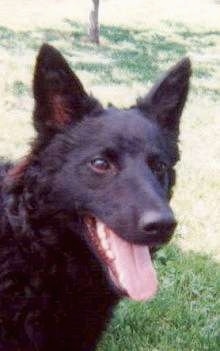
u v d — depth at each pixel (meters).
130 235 0.86
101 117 0.92
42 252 0.89
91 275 0.91
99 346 1.07
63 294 0.91
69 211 0.88
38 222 0.88
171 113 0.97
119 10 5.09
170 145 0.96
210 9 5.54
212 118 2.53
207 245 1.41
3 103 2.22
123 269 0.89
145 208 0.86
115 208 0.87
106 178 0.89
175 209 1.55
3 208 0.90
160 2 5.48
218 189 1.72
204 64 3.63
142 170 0.90
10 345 0.91
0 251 0.90
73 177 0.88
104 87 2.76
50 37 3.88
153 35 4.41
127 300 1.14
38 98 0.89
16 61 2.96
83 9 4.93
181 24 4.91
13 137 1.86
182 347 1.09
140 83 2.92
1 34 3.76
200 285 1.23
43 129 0.89
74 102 0.91
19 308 0.90
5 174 0.92
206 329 1.12
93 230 0.89
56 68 0.90
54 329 0.92
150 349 1.08
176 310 1.15
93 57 3.45
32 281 0.90
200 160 2.01
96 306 0.94
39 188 0.88
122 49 3.80
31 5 4.86
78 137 0.90
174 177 0.96
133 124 0.92
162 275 1.24
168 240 0.87
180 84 0.97
